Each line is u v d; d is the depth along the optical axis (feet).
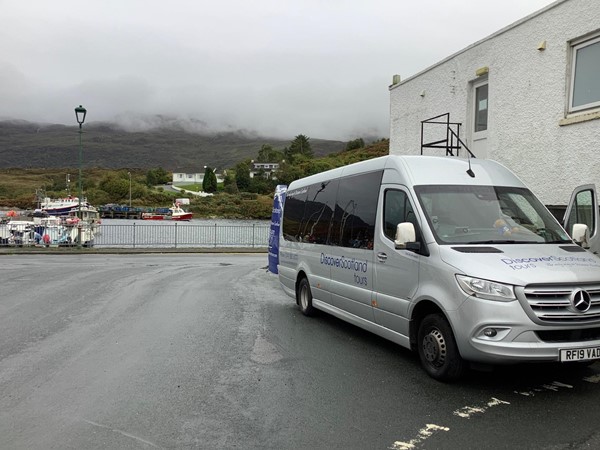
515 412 14.42
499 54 33.99
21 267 57.00
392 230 19.52
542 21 30.37
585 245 18.67
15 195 392.88
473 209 18.45
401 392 16.19
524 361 14.44
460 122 38.27
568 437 12.81
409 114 45.62
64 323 26.66
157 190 407.85
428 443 12.57
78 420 14.12
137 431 13.42
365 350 21.43
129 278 46.52
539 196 30.83
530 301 14.43
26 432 13.34
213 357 20.40
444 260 16.29
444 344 16.48
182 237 95.45
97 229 91.86
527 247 16.85
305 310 28.73
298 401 15.53
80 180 87.25
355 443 12.65
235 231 97.71
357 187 23.18
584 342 14.66
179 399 15.74
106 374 18.19
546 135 30.19
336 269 24.17
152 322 27.04
